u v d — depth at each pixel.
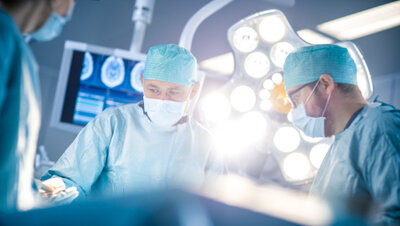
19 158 0.71
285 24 1.89
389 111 1.21
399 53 3.03
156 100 1.35
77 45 2.47
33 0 0.78
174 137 1.39
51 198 1.05
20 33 0.81
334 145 1.36
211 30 2.96
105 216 0.33
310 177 1.88
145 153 1.35
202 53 2.96
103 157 1.33
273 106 1.91
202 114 1.95
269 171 2.18
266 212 0.36
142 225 0.31
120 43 3.04
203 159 1.42
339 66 1.36
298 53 1.41
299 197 0.40
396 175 1.10
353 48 1.74
